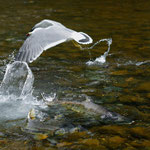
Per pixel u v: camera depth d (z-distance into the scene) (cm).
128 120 679
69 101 771
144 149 573
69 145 589
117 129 643
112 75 962
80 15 1973
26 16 1895
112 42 1332
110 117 691
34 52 720
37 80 921
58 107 749
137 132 631
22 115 716
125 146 583
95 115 702
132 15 1988
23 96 820
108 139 607
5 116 710
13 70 1002
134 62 1086
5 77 952
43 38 741
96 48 1256
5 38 1372
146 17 1911
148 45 1275
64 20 1798
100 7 2309
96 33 1491
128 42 1327
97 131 636
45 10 2130
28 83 898
